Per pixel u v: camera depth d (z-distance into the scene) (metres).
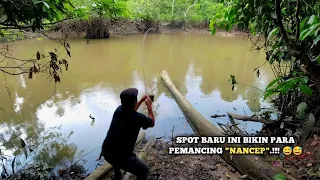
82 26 17.17
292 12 3.35
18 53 12.70
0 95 7.31
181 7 22.33
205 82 8.25
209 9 21.81
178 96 6.62
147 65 10.60
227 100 6.73
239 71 9.53
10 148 4.73
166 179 3.65
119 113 3.09
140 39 18.12
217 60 11.48
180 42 17.05
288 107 4.52
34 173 3.97
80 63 10.97
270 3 3.20
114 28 19.75
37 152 4.58
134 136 3.09
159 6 21.83
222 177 3.69
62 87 7.88
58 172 4.03
